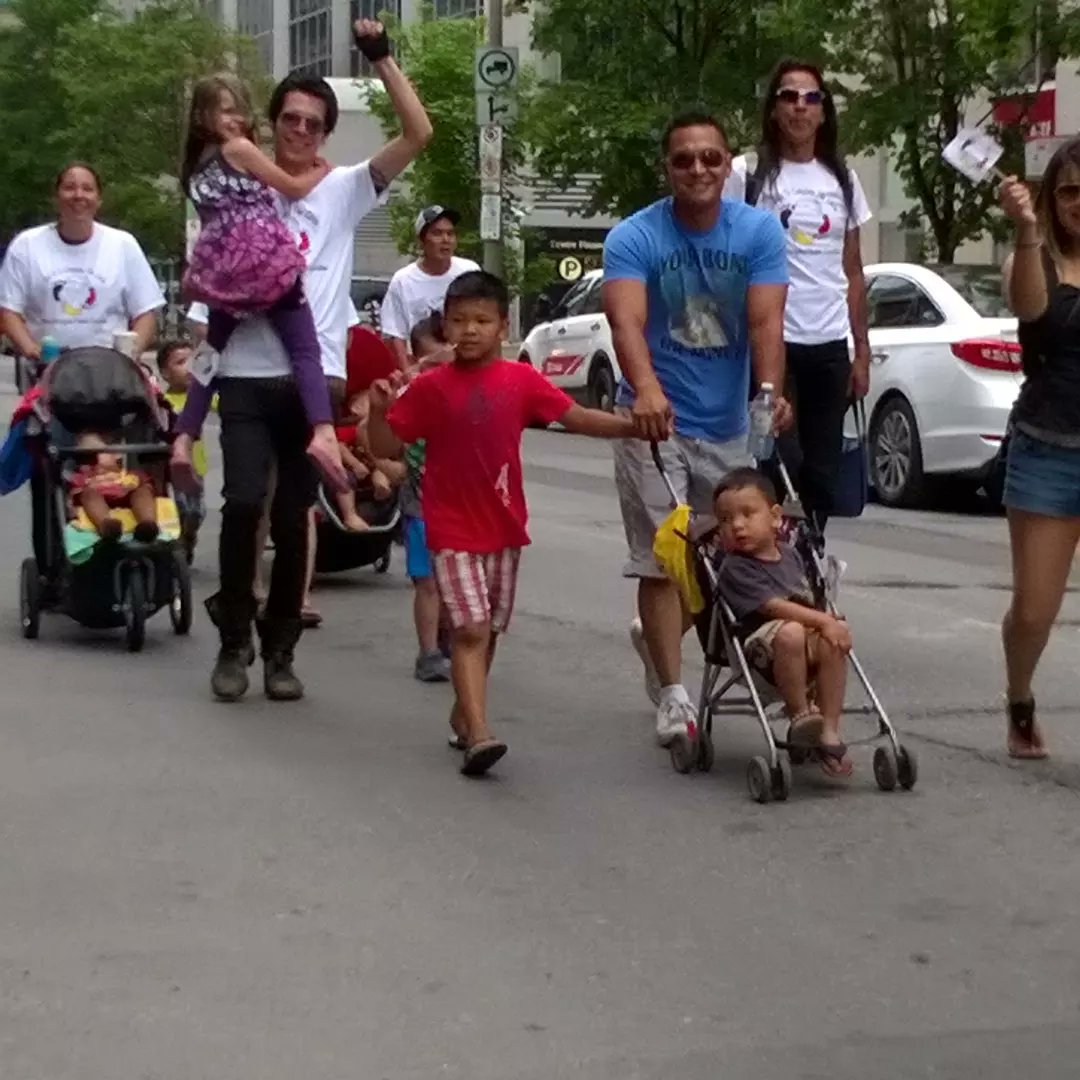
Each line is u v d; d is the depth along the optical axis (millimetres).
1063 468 9758
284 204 11289
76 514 12688
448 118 41375
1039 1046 6488
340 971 7078
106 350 12906
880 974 7117
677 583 9680
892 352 21750
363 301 41438
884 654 12969
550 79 39281
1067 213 9617
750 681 9328
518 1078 6180
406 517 11984
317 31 83812
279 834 8727
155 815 9000
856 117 30203
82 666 12344
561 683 12055
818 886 8102
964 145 9492
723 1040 6496
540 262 43250
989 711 11320
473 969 7102
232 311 10797
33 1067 6242
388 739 10531
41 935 7430
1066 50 26703
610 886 8062
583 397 30812
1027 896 8023
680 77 35906
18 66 80438
